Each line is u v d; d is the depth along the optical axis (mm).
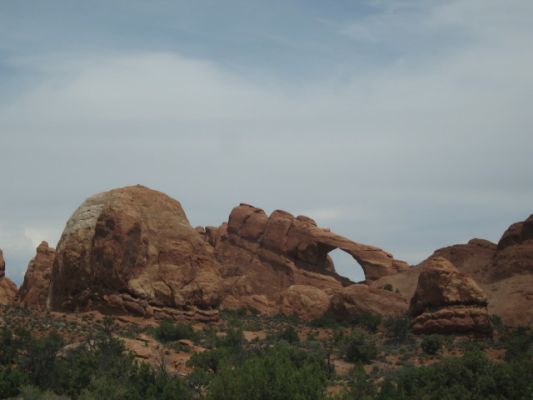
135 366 57094
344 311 102188
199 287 90625
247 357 65625
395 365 73562
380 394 54688
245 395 48406
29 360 57469
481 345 80000
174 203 97062
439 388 52031
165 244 92000
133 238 89625
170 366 65500
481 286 108938
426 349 77812
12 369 57281
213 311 91500
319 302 110062
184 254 92188
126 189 94750
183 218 96438
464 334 84875
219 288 92875
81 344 64812
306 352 73625
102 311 86875
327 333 92875
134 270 88938
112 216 89938
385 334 90312
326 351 78250
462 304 86250
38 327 76000
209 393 52594
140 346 68438
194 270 91875
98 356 59406
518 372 52906
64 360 61156
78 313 86375
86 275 88625
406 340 84625
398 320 86312
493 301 102250
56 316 83000
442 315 85938
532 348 78312
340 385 62562
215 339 77875
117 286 87500
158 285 89062
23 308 85562
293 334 84375
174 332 77062
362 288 103125
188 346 73688
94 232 90625
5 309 83312
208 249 96125
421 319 87375
